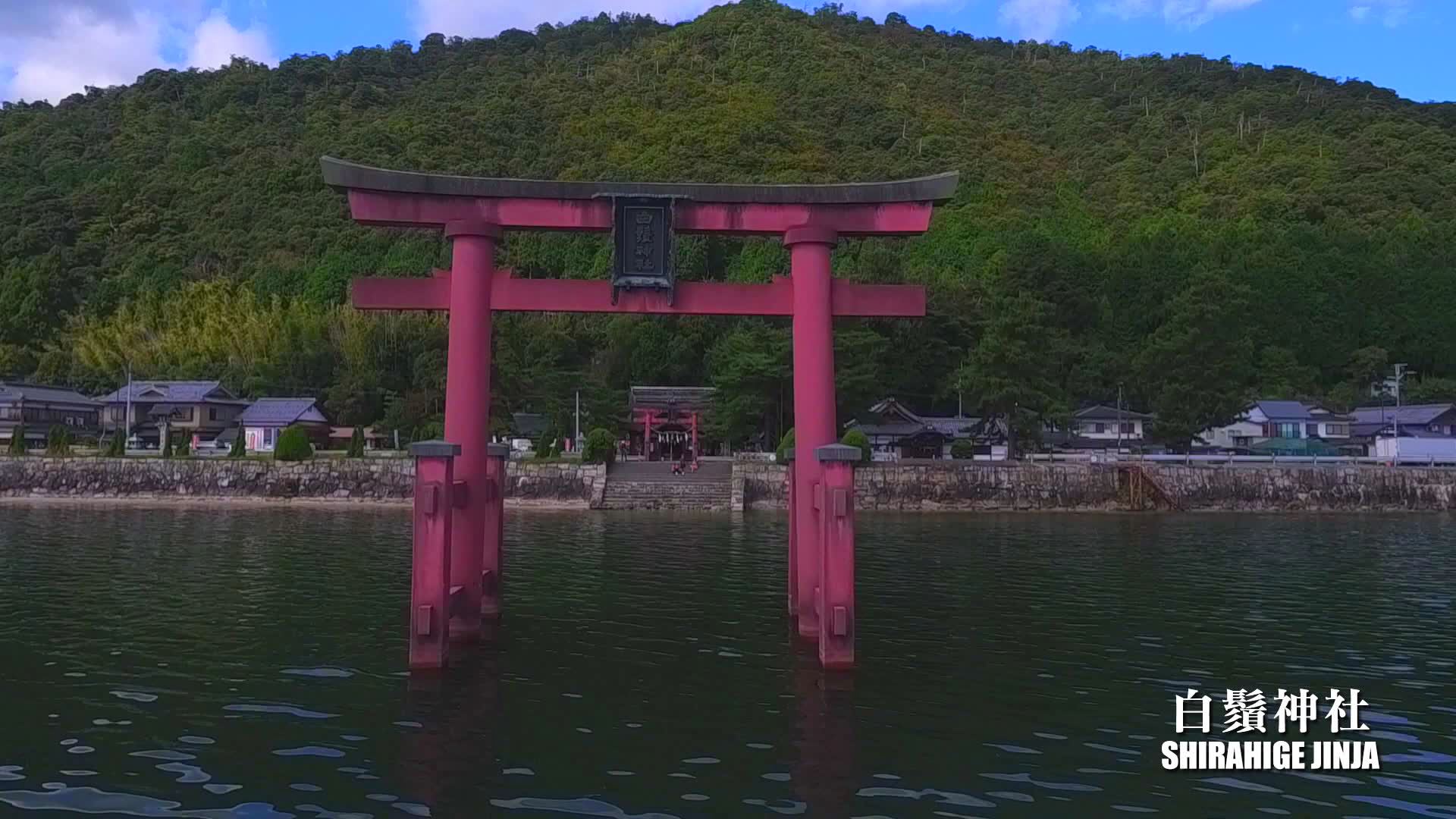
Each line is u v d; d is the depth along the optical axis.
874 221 13.22
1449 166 112.44
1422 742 10.09
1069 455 58.88
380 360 76.94
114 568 22.89
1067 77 170.75
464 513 13.51
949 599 19.23
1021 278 81.12
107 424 71.75
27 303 86.00
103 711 10.50
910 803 8.06
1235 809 8.15
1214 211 106.19
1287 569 24.77
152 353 81.00
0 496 52.50
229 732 9.78
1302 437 70.50
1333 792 8.60
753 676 12.29
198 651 13.59
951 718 10.58
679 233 13.83
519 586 20.39
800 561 14.43
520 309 13.26
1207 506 51.34
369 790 8.18
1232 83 161.00
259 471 52.59
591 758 9.06
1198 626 16.34
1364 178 108.69
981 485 51.06
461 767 8.76
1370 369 81.50
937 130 132.00
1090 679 12.51
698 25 174.00
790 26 171.62
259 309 85.19
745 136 120.19
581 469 51.50
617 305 13.27
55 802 7.88
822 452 12.30
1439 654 14.31
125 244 101.25
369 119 130.25
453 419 13.14
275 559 24.88
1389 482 51.97
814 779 8.59
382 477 52.28
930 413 74.69
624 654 13.52
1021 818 7.80
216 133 127.56
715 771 8.73
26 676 12.10
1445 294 85.00
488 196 13.03
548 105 135.75
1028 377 55.34
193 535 31.97
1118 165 126.00
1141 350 67.94
